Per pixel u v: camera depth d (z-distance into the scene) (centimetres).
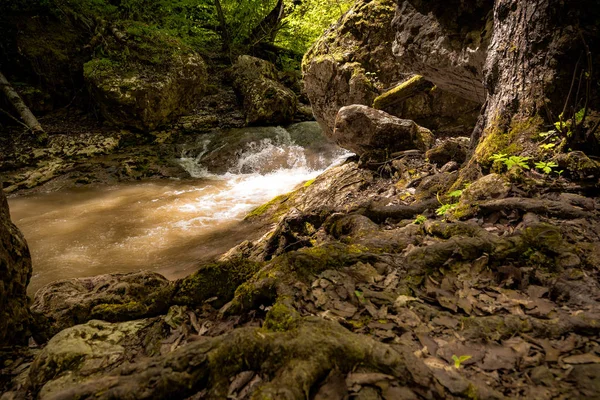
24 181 941
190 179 1041
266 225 673
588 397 150
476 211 306
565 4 336
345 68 794
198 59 1314
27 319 294
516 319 195
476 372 167
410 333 192
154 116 1191
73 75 1266
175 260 628
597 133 330
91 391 160
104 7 1353
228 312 240
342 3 1309
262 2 1664
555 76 347
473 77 514
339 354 166
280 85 1354
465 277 236
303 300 221
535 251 243
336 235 359
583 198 292
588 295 208
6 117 1155
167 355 173
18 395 208
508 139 365
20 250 296
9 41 1199
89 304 342
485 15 479
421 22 544
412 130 594
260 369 169
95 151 1093
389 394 153
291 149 1130
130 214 816
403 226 338
